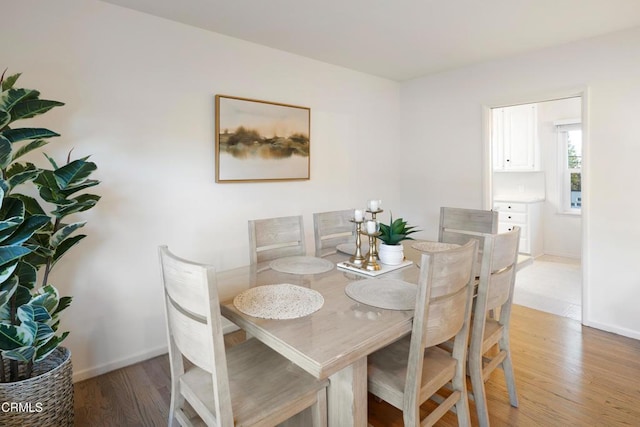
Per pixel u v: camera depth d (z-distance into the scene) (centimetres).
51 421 168
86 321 228
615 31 276
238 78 289
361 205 395
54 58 210
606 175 285
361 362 136
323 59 341
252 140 297
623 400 201
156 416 193
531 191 557
